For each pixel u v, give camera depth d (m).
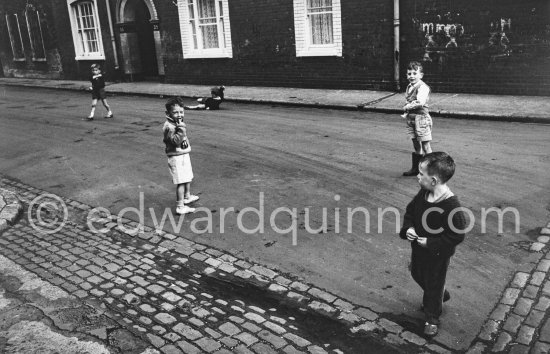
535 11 11.56
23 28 27.19
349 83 15.24
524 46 11.91
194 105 15.45
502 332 3.97
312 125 11.31
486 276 4.75
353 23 14.63
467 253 5.18
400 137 9.74
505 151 8.35
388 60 14.21
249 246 5.69
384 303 4.45
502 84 12.44
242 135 10.76
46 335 4.22
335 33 15.07
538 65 11.82
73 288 5.00
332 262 5.20
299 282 4.88
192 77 19.77
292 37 16.22
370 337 4.02
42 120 14.35
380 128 10.60
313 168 8.17
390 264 5.09
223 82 18.78
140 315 4.48
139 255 5.67
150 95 18.45
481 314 4.21
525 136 9.20
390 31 13.93
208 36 19.02
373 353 3.83
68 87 22.47
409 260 5.15
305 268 5.12
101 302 4.72
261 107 14.28
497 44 12.29
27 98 20.28
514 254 5.12
